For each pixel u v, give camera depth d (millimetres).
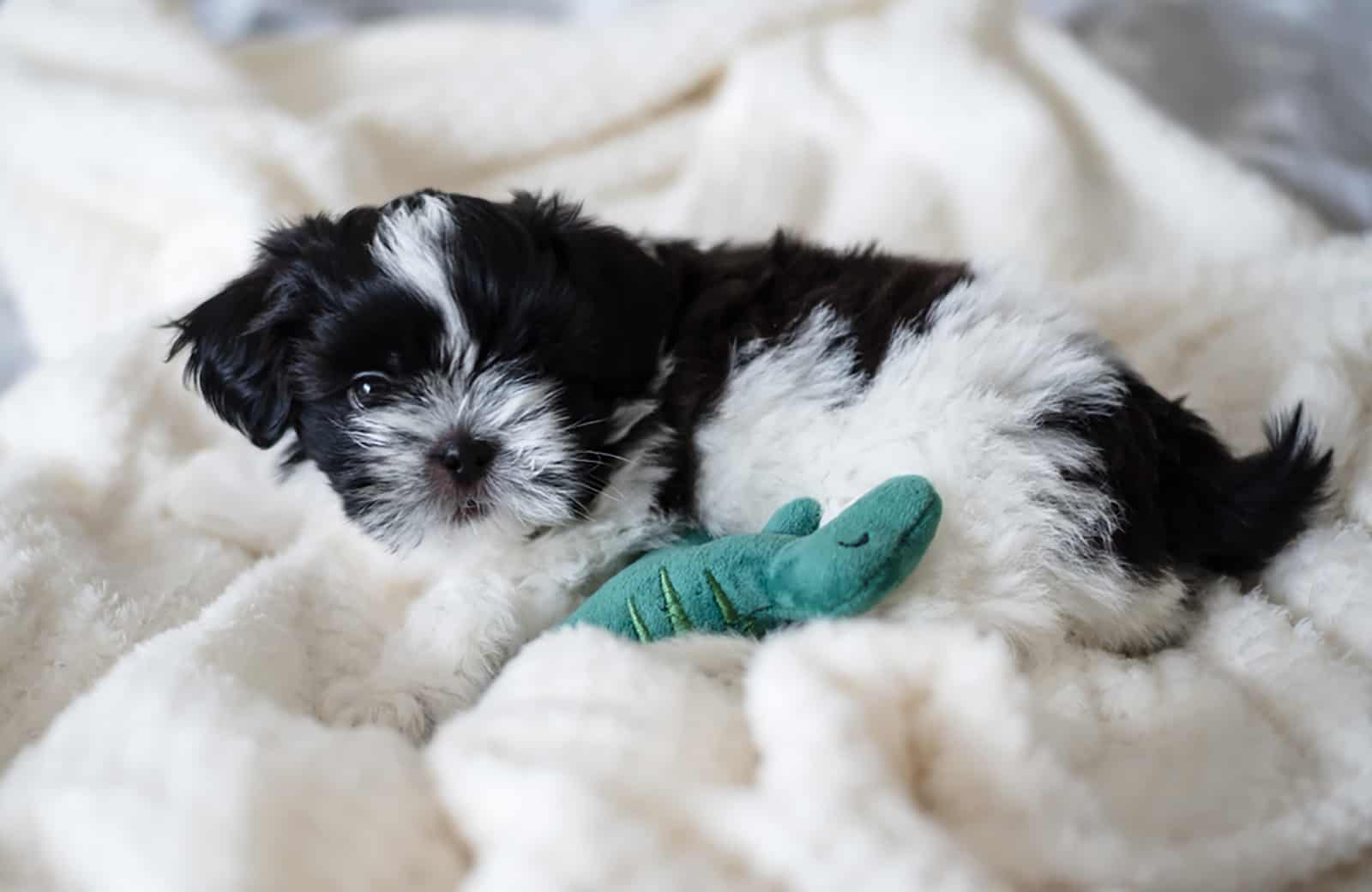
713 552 507
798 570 482
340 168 791
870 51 882
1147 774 461
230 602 538
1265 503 542
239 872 401
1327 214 816
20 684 538
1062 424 519
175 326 589
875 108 862
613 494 550
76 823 419
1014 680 444
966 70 848
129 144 795
